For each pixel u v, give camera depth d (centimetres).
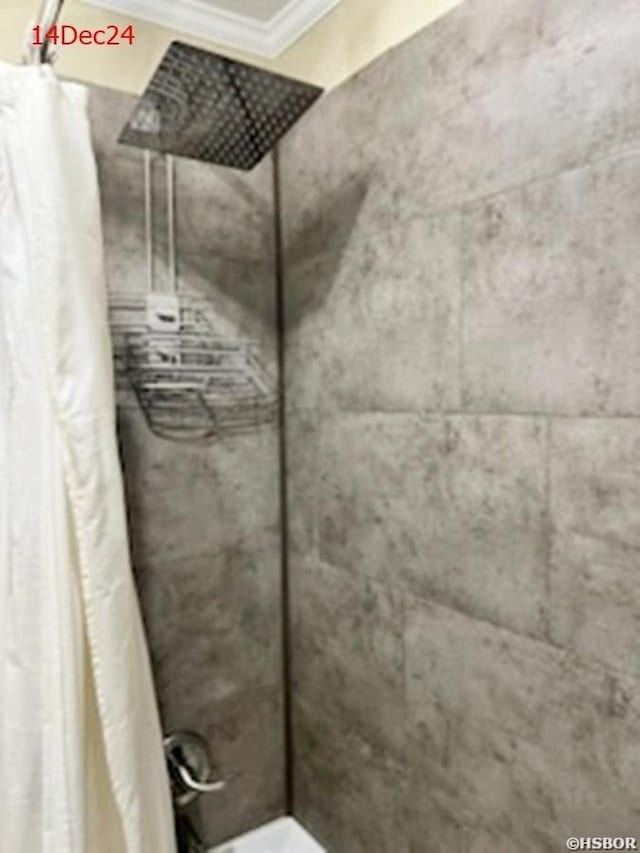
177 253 143
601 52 84
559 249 91
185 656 147
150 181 139
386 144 121
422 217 114
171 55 100
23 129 100
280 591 161
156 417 141
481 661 107
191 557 147
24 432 102
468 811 110
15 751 99
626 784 86
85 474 101
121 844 108
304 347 149
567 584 92
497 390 101
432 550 115
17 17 127
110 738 102
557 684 94
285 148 152
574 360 90
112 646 103
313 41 143
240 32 154
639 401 82
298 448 153
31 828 99
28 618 101
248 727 157
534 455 96
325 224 140
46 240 100
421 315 115
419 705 120
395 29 119
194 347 146
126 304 137
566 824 94
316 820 154
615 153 83
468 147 104
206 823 151
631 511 84
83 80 133
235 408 152
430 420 114
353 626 137
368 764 135
